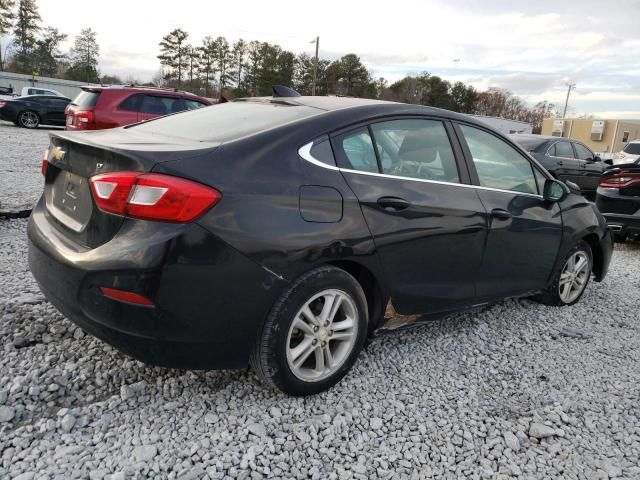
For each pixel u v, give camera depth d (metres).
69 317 2.45
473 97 76.38
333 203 2.59
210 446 2.29
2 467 2.06
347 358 2.80
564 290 4.40
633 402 2.96
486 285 3.53
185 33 70.88
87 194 2.44
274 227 2.38
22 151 11.44
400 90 73.06
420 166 3.13
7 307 3.28
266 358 2.48
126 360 2.88
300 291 2.48
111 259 2.20
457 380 3.07
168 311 2.21
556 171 11.24
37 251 2.63
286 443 2.36
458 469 2.32
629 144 16.11
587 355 3.55
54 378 2.66
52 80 47.75
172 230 2.18
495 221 3.44
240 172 2.37
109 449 2.21
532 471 2.34
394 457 2.35
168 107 10.09
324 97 3.36
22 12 67.44
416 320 3.21
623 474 2.36
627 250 7.43
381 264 2.82
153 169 2.21
